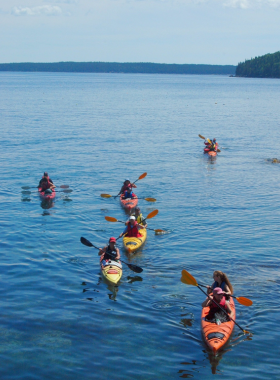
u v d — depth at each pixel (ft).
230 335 34.86
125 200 71.20
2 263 47.75
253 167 100.63
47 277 44.88
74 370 30.53
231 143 134.82
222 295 36.06
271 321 36.94
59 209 67.92
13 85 557.74
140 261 49.16
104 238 56.34
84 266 47.91
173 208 69.00
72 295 41.27
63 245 53.57
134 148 122.93
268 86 621.31
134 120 193.36
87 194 76.79
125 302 40.16
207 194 77.36
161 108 261.85
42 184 76.69
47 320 36.78
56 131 152.25
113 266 46.39
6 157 105.60
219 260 49.21
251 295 41.09
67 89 472.85
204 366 31.22
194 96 385.70
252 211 67.31
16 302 39.55
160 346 33.50
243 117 214.07
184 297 41.16
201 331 35.35
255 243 54.19
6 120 180.45
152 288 42.93
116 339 34.30
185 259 49.62
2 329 35.22
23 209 67.41
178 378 29.89
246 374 30.37
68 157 107.86
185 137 145.69
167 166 100.68
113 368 30.86
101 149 119.96
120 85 609.01
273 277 44.91
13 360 31.42
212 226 60.44
